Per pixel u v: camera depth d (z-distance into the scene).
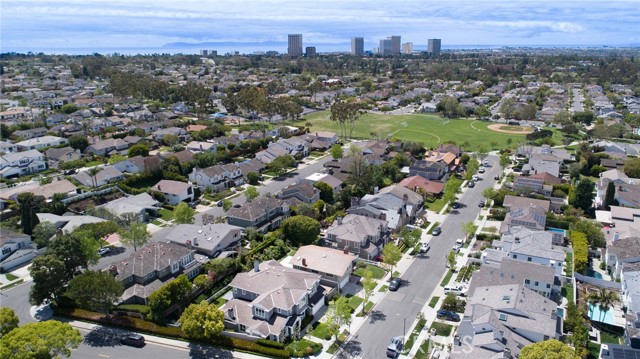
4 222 99.38
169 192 120.25
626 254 82.38
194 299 75.44
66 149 154.25
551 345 52.47
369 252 89.56
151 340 66.31
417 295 78.19
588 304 74.06
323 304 75.38
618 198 115.12
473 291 73.81
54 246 76.88
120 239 92.06
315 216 106.62
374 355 63.06
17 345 52.72
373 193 123.69
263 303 67.31
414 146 167.50
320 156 170.88
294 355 62.72
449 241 99.25
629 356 59.25
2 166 137.75
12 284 81.38
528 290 69.62
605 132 189.38
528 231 91.44
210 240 89.38
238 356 62.91
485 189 129.38
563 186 127.25
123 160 141.75
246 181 138.25
